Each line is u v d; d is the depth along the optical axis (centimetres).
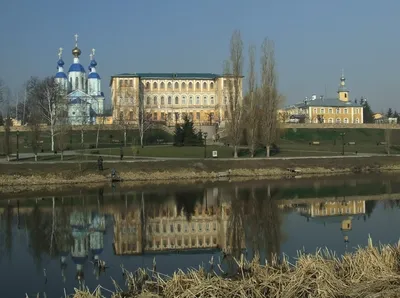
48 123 11112
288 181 6631
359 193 5400
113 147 9938
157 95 16388
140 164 7181
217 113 15175
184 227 3644
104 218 4041
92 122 13338
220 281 1808
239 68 8175
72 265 2605
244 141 9300
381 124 13750
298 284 1727
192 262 2597
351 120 17188
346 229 3431
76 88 15275
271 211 4281
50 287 2233
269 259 2564
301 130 13175
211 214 4188
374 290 1681
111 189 5888
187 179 6925
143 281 2136
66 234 3425
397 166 8244
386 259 1988
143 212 4319
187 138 10044
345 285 1752
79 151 8975
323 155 8888
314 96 18575
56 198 5178
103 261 2623
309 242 3017
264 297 1712
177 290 1803
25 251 2934
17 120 14038
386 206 4497
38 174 6544
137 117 12175
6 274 2452
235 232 3403
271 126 8262
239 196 5234
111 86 16475
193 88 16538
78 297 1822
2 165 6675
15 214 4247
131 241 3192
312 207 4472
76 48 15425
